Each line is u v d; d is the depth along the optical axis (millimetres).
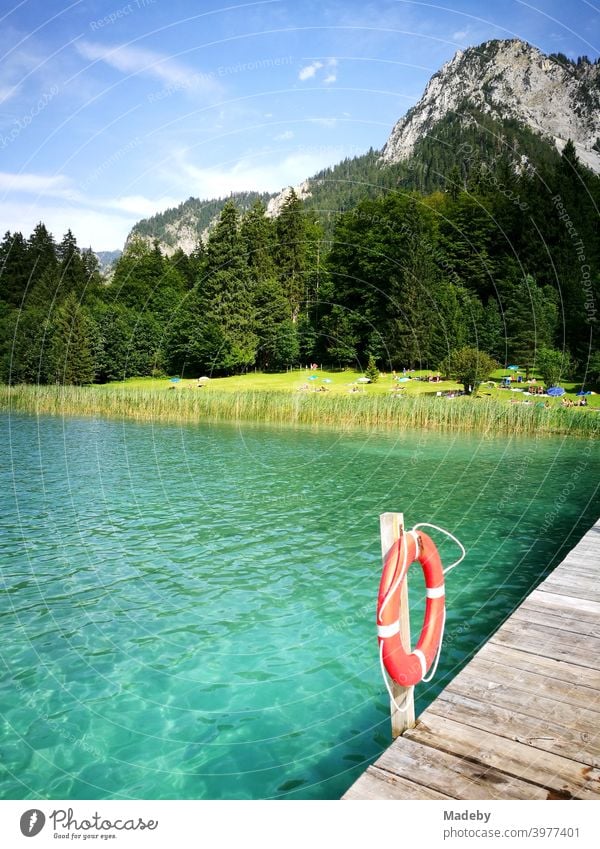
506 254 50531
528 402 27328
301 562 8211
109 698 4707
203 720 4387
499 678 3775
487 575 7723
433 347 42844
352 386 37406
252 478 14648
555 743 3064
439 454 18625
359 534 9672
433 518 10797
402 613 3367
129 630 6020
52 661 5359
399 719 3279
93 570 7906
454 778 2809
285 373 48125
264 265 53312
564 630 4543
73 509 11422
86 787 3615
